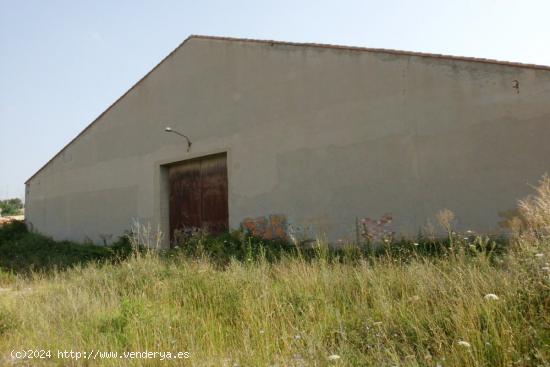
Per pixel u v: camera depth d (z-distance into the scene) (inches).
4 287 335.0
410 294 176.4
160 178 492.7
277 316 172.6
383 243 295.0
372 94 326.3
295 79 376.8
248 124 410.6
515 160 261.0
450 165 286.0
